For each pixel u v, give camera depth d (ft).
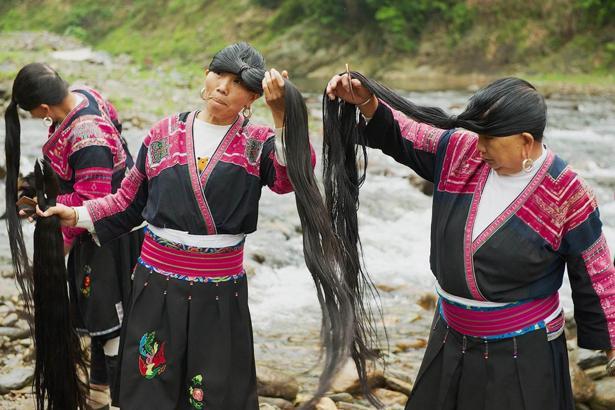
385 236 26.81
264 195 30.48
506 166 7.77
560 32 112.68
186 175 8.59
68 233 10.39
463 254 7.98
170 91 53.72
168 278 8.72
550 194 7.79
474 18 120.06
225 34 146.20
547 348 8.09
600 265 8.00
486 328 8.08
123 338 9.00
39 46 110.11
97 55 87.04
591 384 12.78
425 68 120.06
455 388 8.36
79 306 10.60
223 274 8.81
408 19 124.47
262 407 11.89
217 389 8.77
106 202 9.08
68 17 169.27
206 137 8.70
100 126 10.21
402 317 17.88
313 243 8.30
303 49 130.72
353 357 8.16
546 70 110.32
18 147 9.81
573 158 41.68
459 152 8.16
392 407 12.55
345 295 8.17
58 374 9.32
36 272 9.15
